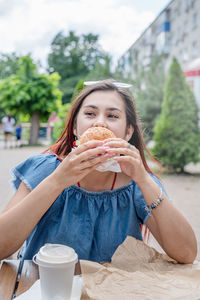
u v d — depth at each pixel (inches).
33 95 883.4
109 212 75.0
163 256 70.1
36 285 53.6
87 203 74.2
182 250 69.1
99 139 68.4
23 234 62.5
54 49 2246.6
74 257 49.7
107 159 64.3
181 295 49.8
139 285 52.5
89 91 77.8
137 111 86.0
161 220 69.7
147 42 1387.8
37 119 935.0
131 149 68.2
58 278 47.9
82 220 73.3
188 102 408.8
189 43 1152.2
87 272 57.6
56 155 81.8
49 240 72.6
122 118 76.5
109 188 78.1
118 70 646.5
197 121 415.8
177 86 409.7
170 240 69.0
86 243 72.2
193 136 411.5
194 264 68.3
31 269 62.1
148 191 70.6
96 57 2192.4
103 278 54.2
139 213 79.4
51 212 73.6
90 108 75.2
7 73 2464.3
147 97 567.5
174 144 410.9
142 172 69.7
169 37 1262.3
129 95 81.6
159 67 608.1
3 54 2500.0
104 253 73.6
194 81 511.5
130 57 681.0
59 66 2166.6
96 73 652.1
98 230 74.0
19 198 74.0
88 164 63.1
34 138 935.7
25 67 917.2
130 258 66.4
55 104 928.3
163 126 412.5
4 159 558.9
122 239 75.5
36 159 80.0
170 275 56.2
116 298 49.1
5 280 57.2
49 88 905.5
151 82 585.3
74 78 1994.3
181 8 1187.9
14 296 52.4
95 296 49.6
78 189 74.4
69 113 83.5
